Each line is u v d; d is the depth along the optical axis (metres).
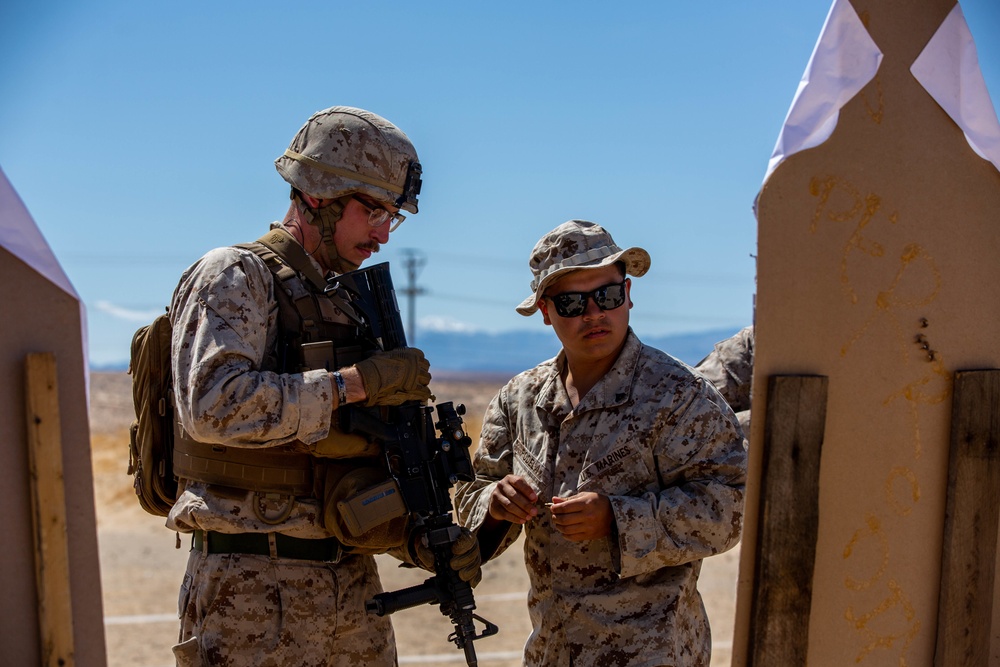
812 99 2.70
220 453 3.07
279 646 3.10
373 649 3.34
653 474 3.35
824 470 2.74
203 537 3.17
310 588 3.16
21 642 2.69
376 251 3.45
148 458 3.25
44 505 2.66
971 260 2.82
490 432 3.74
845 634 2.79
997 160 2.83
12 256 2.69
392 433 3.22
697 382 3.37
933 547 2.82
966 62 2.82
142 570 10.80
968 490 2.79
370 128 3.28
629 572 3.17
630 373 3.40
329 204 3.26
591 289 3.34
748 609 2.68
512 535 3.63
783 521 2.65
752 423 2.67
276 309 3.13
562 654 3.37
